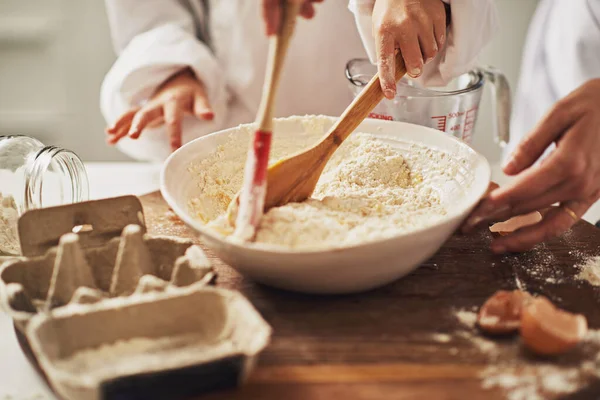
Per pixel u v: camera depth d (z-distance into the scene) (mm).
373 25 767
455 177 741
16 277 616
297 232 606
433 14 751
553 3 1163
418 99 859
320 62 1100
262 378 526
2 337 664
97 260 656
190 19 1212
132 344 534
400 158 796
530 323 540
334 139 697
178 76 1127
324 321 601
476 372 529
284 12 525
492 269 691
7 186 774
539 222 684
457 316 606
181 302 541
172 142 1001
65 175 835
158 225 809
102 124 1734
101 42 1637
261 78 1137
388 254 566
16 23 1610
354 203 692
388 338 575
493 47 1499
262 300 634
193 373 471
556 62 1111
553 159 617
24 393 583
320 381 523
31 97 1695
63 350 521
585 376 524
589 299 636
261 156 579
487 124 1556
